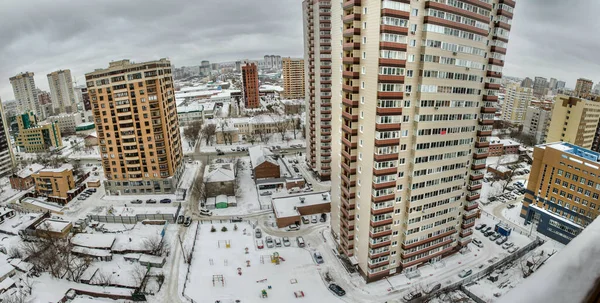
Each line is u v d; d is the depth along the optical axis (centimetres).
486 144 8188
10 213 11869
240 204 12875
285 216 11069
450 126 7500
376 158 6994
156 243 9725
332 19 7844
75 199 13588
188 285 8488
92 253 9469
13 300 7662
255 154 16550
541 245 10075
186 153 19588
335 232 9700
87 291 8194
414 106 7044
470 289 8125
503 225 10519
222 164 15362
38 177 13488
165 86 13362
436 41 6650
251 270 8981
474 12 6994
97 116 12862
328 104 13588
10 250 9694
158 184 13725
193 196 13650
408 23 6356
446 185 8081
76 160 19025
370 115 6944
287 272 8875
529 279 604
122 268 9144
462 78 7281
